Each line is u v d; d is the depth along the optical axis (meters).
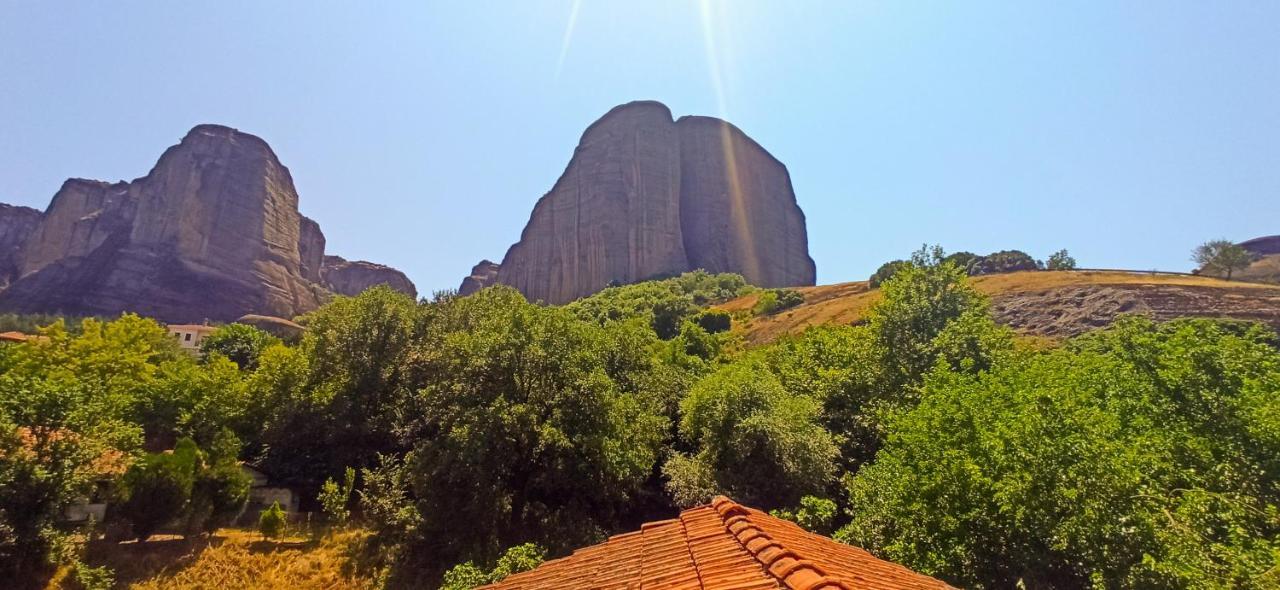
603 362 31.45
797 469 20.55
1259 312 41.91
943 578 11.30
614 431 25.19
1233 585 8.59
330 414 34.19
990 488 10.86
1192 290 47.50
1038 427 11.00
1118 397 14.48
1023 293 56.66
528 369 26.31
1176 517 10.30
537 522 24.83
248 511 29.70
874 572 6.03
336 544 25.88
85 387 24.16
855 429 24.25
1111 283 52.00
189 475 24.44
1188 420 12.95
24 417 20.09
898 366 24.67
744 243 168.12
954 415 12.84
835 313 72.00
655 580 5.12
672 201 161.12
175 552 23.22
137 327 47.84
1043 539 10.28
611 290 122.38
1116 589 9.38
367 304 38.25
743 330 84.56
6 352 36.38
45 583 19.38
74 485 20.83
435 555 23.47
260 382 37.56
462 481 23.39
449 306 43.34
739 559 5.18
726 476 21.59
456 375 27.84
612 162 161.88
